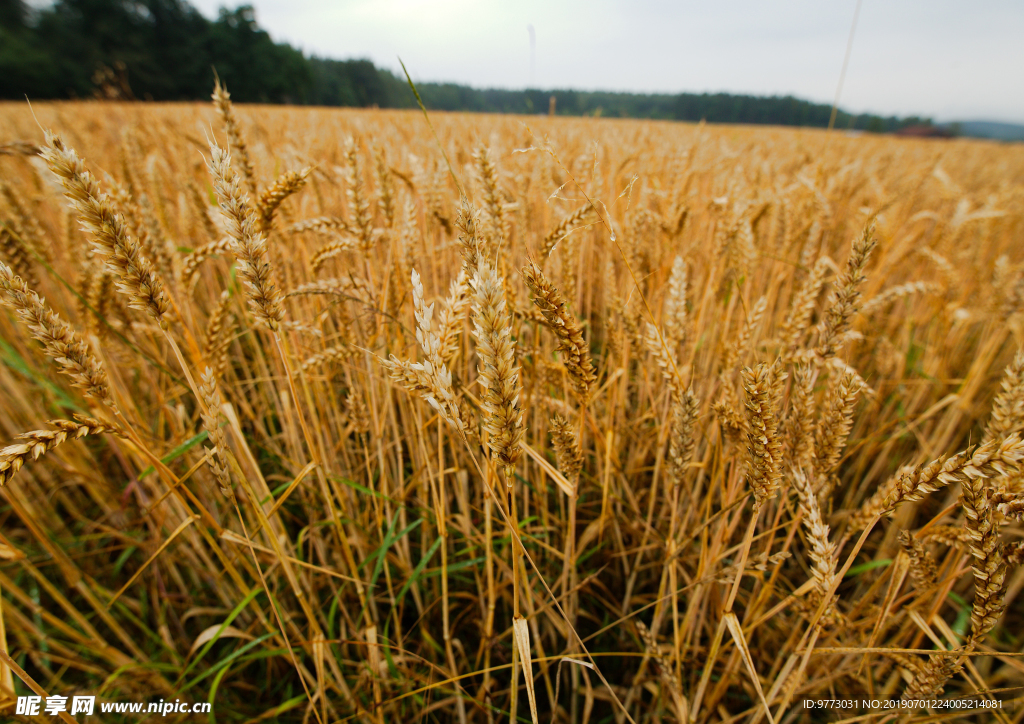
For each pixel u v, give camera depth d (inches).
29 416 153.7
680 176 166.2
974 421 159.3
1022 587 134.6
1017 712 99.7
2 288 50.3
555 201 166.2
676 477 81.1
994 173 434.6
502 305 46.0
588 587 119.0
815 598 73.9
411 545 134.6
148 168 168.9
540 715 109.0
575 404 122.3
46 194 167.5
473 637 123.4
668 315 97.3
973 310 191.9
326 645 97.5
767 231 186.4
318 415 127.7
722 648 82.3
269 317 64.1
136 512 142.0
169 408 115.0
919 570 72.1
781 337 94.4
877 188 225.6
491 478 68.1
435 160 153.9
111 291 97.3
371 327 97.8
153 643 123.0
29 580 129.0
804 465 74.2
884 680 105.7
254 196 95.1
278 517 108.4
